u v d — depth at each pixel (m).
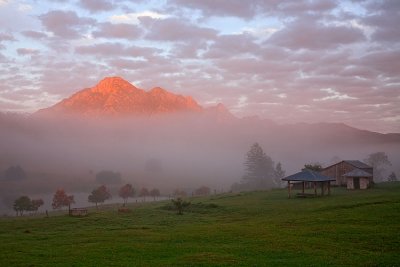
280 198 86.31
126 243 40.00
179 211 72.69
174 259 31.62
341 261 29.80
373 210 54.12
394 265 28.42
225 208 74.00
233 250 34.75
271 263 29.52
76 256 33.94
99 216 68.75
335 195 84.00
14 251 37.41
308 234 41.38
